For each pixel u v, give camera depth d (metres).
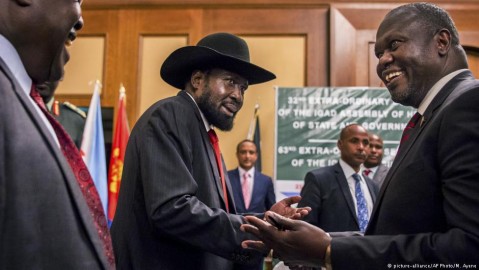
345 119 5.15
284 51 5.47
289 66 5.45
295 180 5.09
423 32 1.54
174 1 5.55
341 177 3.75
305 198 3.68
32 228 0.91
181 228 1.73
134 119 5.42
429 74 1.53
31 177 0.92
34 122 0.97
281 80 5.44
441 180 1.33
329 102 5.18
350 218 3.62
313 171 3.81
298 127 5.15
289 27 5.47
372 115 5.15
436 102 1.46
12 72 1.02
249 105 5.45
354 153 3.79
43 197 0.93
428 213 1.35
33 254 0.90
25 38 1.05
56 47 1.09
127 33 5.55
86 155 3.98
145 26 5.55
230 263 2.01
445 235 1.24
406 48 1.54
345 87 5.19
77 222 0.98
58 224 0.94
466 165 1.23
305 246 1.37
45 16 1.05
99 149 4.13
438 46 1.54
